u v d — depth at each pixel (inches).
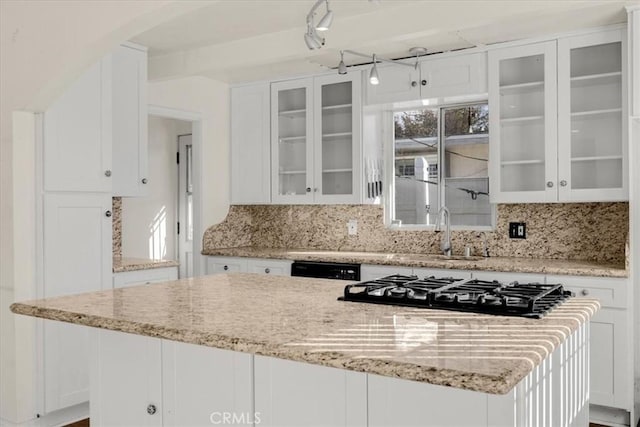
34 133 127.0
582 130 142.9
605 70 139.4
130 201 232.5
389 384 66.9
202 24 140.6
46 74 118.6
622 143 135.8
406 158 185.6
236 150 205.0
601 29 138.1
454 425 63.2
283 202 193.9
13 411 124.3
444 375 49.7
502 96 154.6
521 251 161.9
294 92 192.5
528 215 161.0
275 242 211.2
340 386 69.9
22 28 123.1
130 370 86.7
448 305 79.9
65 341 131.3
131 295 93.7
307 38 93.4
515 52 149.9
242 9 130.2
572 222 154.1
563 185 143.9
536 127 150.6
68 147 132.3
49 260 128.6
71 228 133.3
